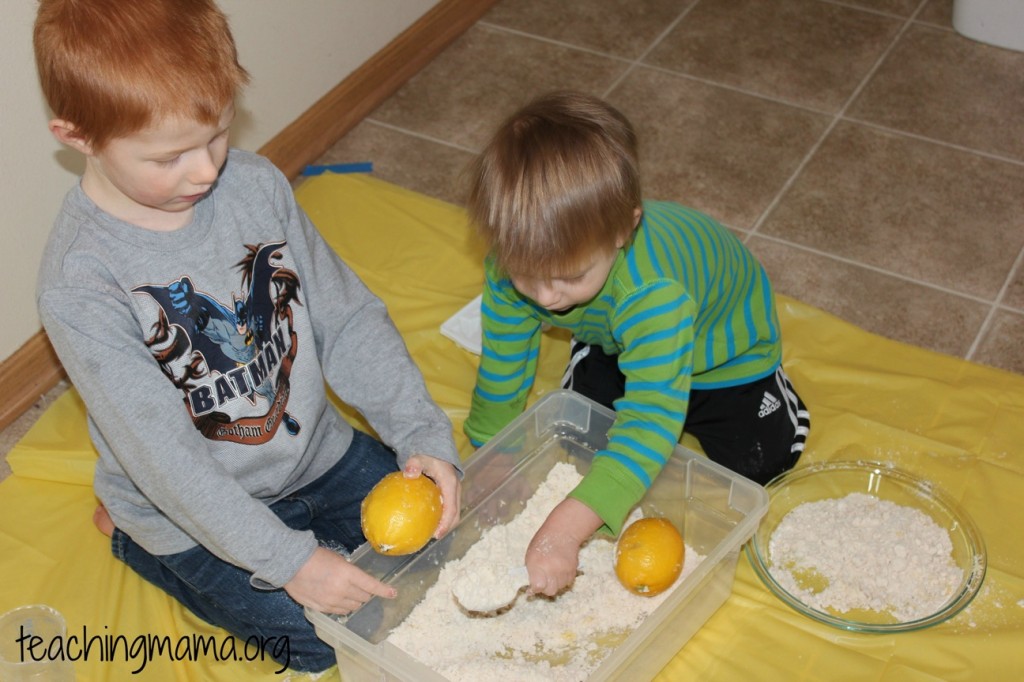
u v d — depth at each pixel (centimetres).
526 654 125
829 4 256
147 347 110
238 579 124
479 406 148
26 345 168
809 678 125
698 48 243
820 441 154
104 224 106
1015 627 129
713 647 129
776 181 208
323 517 134
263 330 118
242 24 187
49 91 98
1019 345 175
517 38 247
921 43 244
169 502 110
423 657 123
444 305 175
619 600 128
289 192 123
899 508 142
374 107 228
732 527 135
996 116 223
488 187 112
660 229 126
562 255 109
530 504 139
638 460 120
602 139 112
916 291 185
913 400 159
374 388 129
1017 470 149
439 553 132
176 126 97
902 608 131
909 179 208
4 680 122
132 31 95
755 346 145
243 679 126
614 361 152
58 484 149
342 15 211
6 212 158
